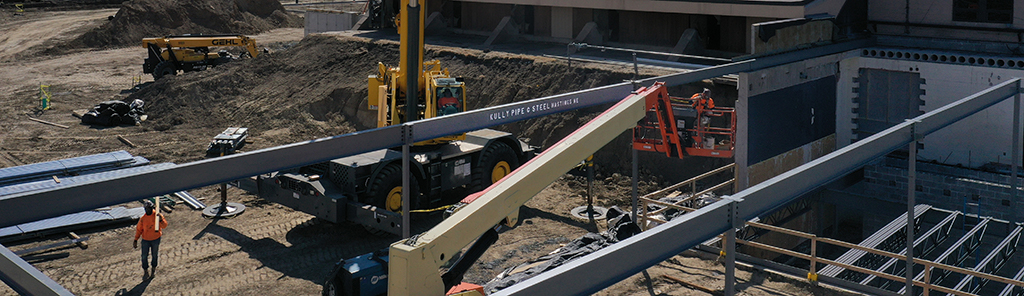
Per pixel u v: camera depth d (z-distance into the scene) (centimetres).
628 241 695
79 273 1473
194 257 1559
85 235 1678
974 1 1905
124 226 1747
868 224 1945
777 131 1780
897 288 1583
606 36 2920
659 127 1653
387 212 1512
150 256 1562
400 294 768
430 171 1747
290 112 2784
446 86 1728
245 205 1886
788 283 1368
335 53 3081
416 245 772
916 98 1983
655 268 1445
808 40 1864
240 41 3634
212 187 2025
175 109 2898
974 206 1767
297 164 1028
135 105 2920
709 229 750
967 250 1572
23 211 784
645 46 2817
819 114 1938
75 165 2012
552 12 3067
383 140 1122
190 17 5269
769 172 1769
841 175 909
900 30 2045
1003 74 1820
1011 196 1605
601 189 2003
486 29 3372
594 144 1094
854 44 2009
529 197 950
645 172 2044
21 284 675
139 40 4947
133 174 873
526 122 2353
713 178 1944
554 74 2483
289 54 3198
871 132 2064
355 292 1232
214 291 1398
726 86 2062
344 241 1652
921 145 2003
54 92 3425
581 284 659
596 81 2364
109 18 5200
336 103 2797
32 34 4903
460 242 826
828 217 2011
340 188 1627
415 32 1673
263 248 1611
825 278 1351
